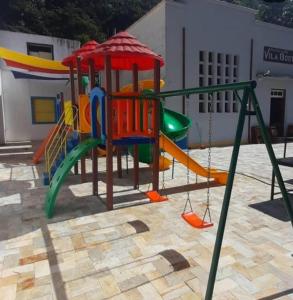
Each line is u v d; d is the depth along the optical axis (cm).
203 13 1153
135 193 542
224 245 331
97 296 247
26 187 599
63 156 616
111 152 449
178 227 383
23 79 1291
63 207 467
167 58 1088
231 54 1254
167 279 269
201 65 1188
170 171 737
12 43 1278
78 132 576
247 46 1298
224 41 1225
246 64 1308
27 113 1320
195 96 1159
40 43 1337
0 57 941
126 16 2852
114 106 475
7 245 338
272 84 1411
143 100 483
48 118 1362
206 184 602
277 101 1495
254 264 293
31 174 724
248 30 1291
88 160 903
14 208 467
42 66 1016
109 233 367
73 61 648
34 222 406
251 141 1354
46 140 844
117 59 569
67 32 2514
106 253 317
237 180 634
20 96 1299
